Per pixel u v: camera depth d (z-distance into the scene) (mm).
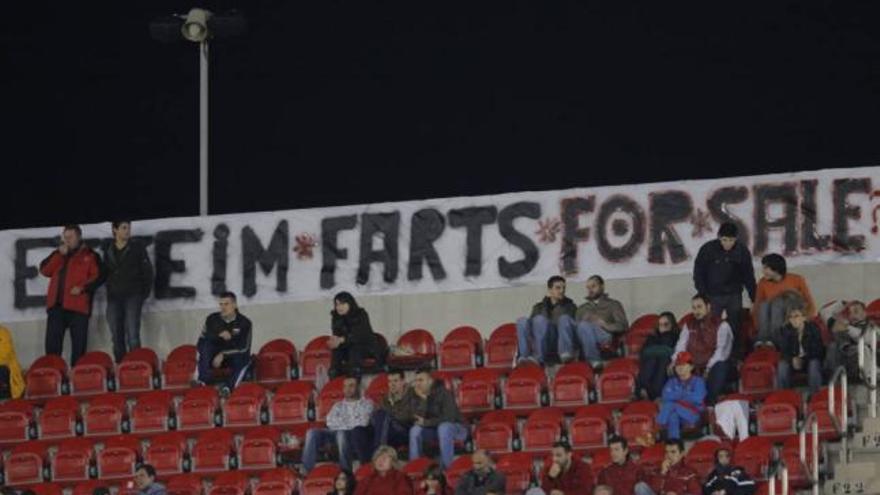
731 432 63562
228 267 75438
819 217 71938
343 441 65875
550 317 69312
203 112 76500
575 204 73500
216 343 71062
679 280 72500
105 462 69375
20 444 71062
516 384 68375
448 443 64625
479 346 71188
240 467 68375
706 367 65750
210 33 76000
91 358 73750
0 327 73750
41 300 76188
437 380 65812
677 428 63875
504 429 66375
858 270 71562
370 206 74875
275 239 75250
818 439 62531
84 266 74062
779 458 60875
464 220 74188
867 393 64250
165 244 75688
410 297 74250
